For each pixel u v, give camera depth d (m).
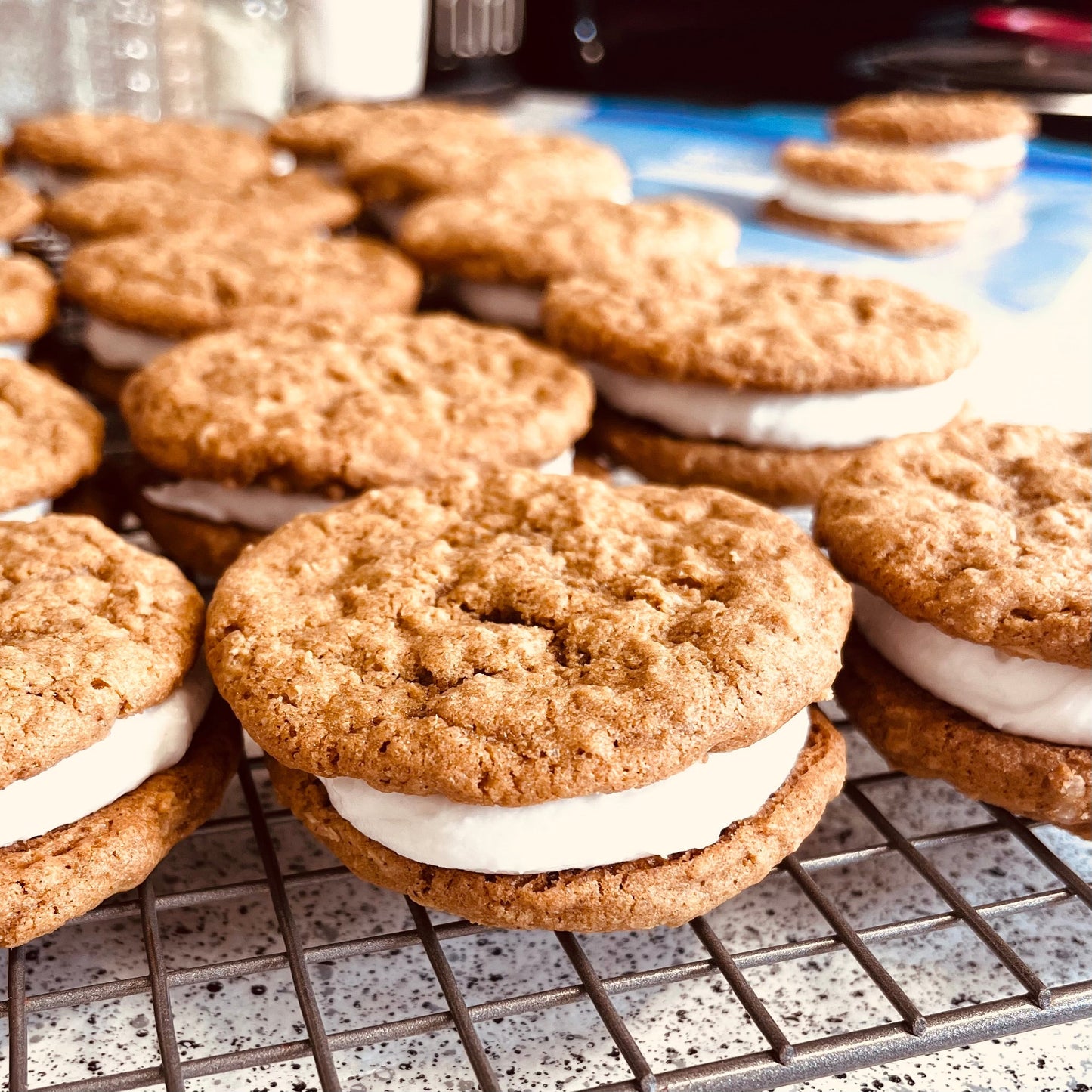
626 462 0.23
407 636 0.15
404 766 0.14
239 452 0.20
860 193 0.37
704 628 0.15
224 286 0.26
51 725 0.14
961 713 0.17
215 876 0.16
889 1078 0.14
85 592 0.16
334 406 0.21
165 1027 0.13
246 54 0.46
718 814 0.14
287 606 0.16
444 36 0.52
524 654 0.15
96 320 0.27
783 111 0.53
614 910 0.14
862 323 0.23
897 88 0.49
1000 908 0.15
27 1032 0.14
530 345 0.24
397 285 0.27
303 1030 0.14
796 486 0.22
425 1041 0.14
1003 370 0.30
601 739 0.14
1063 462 0.19
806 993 0.15
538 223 0.29
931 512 0.17
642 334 0.22
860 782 0.17
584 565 0.16
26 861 0.14
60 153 0.35
